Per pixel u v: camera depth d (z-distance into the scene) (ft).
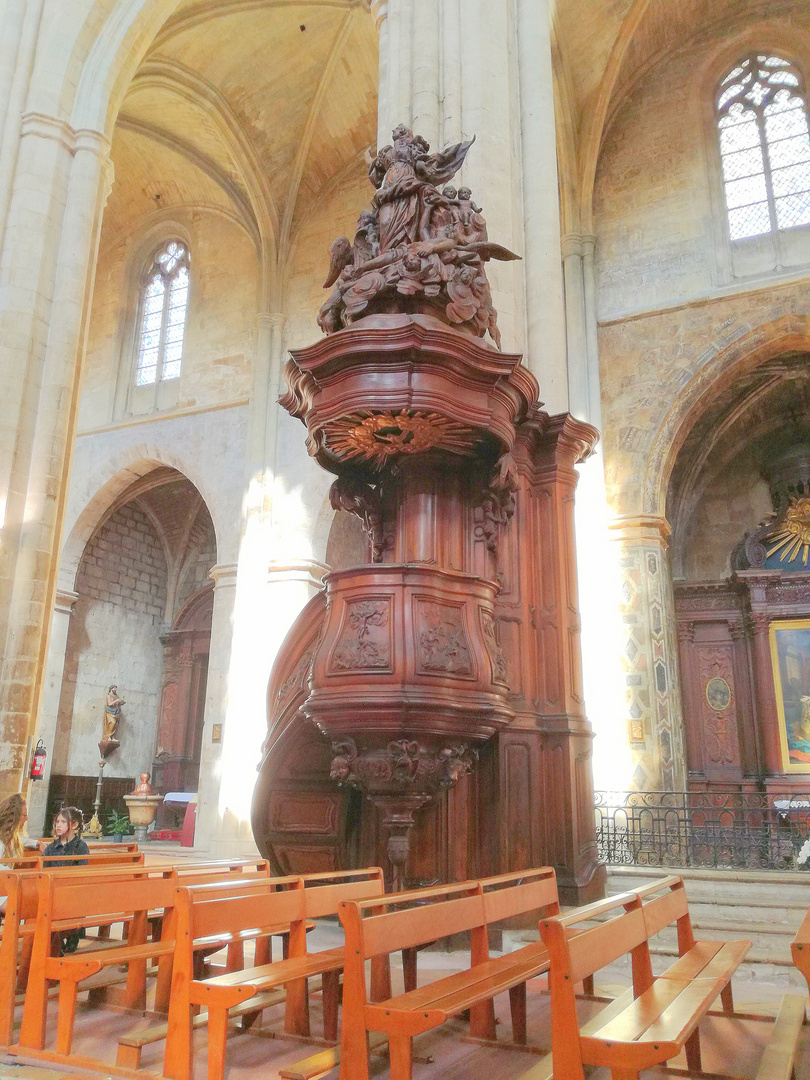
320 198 72.13
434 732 20.84
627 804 52.65
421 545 24.71
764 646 65.92
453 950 24.07
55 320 41.91
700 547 71.97
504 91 32.48
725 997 17.80
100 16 46.57
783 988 22.67
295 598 63.21
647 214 62.75
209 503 69.62
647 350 59.67
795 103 61.46
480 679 21.52
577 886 24.52
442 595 21.93
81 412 78.33
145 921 19.49
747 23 63.41
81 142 44.73
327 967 15.62
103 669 81.56
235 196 72.23
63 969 15.39
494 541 25.40
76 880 18.39
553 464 28.30
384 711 20.44
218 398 71.97
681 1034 11.44
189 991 13.67
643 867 39.01
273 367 69.21
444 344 21.91
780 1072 12.63
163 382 76.43
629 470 58.08
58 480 40.19
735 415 67.82
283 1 61.36
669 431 57.98
